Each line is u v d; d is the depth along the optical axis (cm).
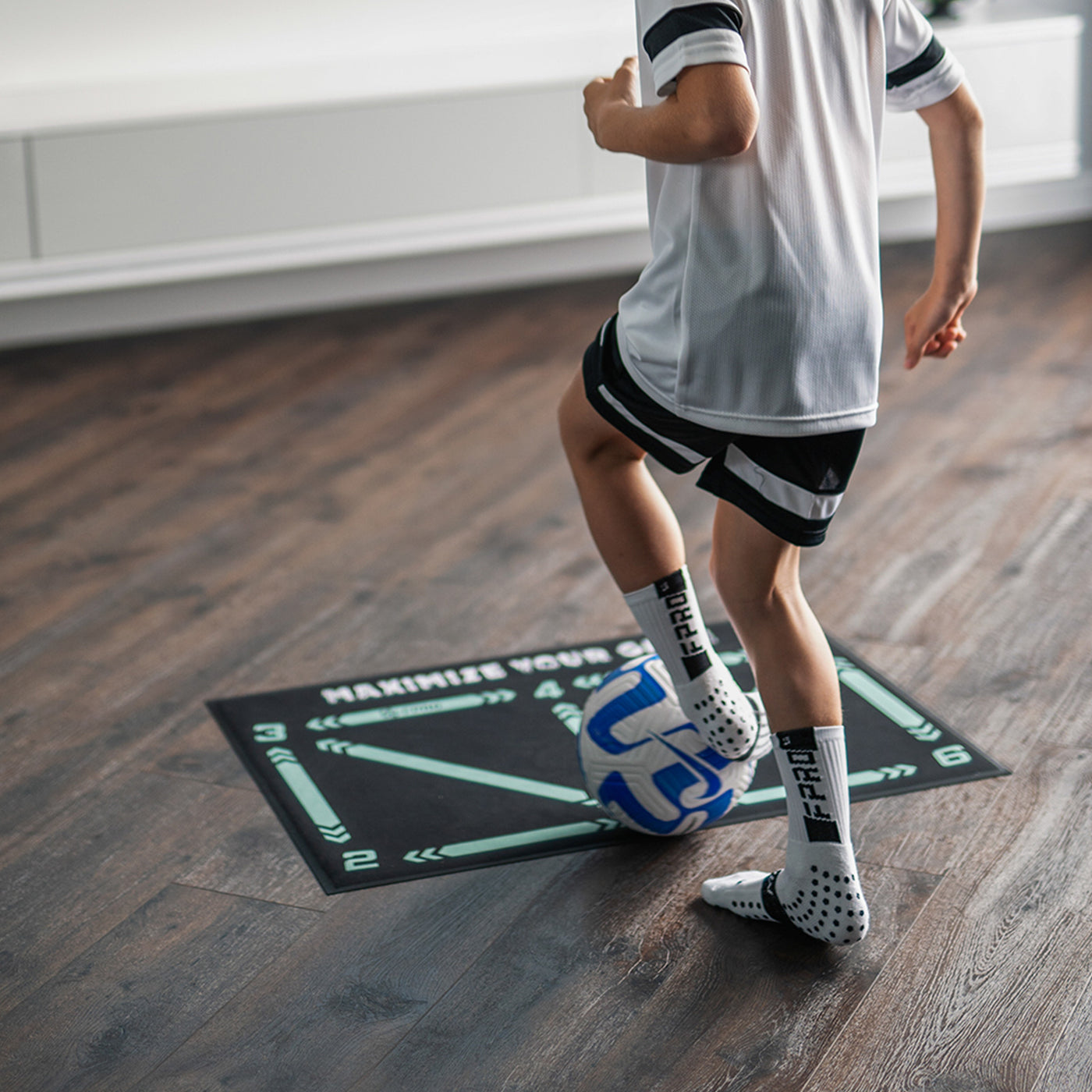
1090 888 203
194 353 444
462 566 308
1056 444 363
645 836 217
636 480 193
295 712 254
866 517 326
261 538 323
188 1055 176
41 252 425
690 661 198
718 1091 168
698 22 155
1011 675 261
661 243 173
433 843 217
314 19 472
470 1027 179
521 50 481
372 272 486
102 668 270
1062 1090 167
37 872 212
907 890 204
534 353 439
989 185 498
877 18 170
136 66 458
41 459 368
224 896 206
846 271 169
